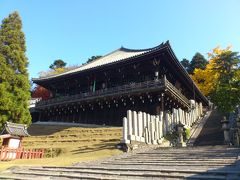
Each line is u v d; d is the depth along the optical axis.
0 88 24.75
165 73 33.44
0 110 24.31
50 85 43.75
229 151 10.61
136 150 15.39
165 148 14.44
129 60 31.41
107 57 44.81
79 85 40.81
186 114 28.14
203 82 51.66
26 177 9.20
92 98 34.03
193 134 24.06
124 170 8.65
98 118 35.34
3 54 27.33
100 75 36.59
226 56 38.25
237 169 7.20
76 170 9.31
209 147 12.89
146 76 33.44
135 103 32.62
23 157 17.31
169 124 23.55
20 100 26.05
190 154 11.12
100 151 16.86
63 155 18.30
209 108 43.44
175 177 7.18
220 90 26.31
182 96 34.09
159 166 9.07
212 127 25.75
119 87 32.12
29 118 26.36
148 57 30.41
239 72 29.25
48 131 32.09
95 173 8.62
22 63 27.89
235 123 21.42
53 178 8.77
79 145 21.11
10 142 17.02
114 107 34.38
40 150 19.72
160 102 31.17
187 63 65.75
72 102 36.16
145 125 19.30
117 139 21.23
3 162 14.72
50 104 38.91
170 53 28.80
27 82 27.19
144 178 7.47
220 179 6.43
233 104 25.05
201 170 7.48
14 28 29.05
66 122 39.03
